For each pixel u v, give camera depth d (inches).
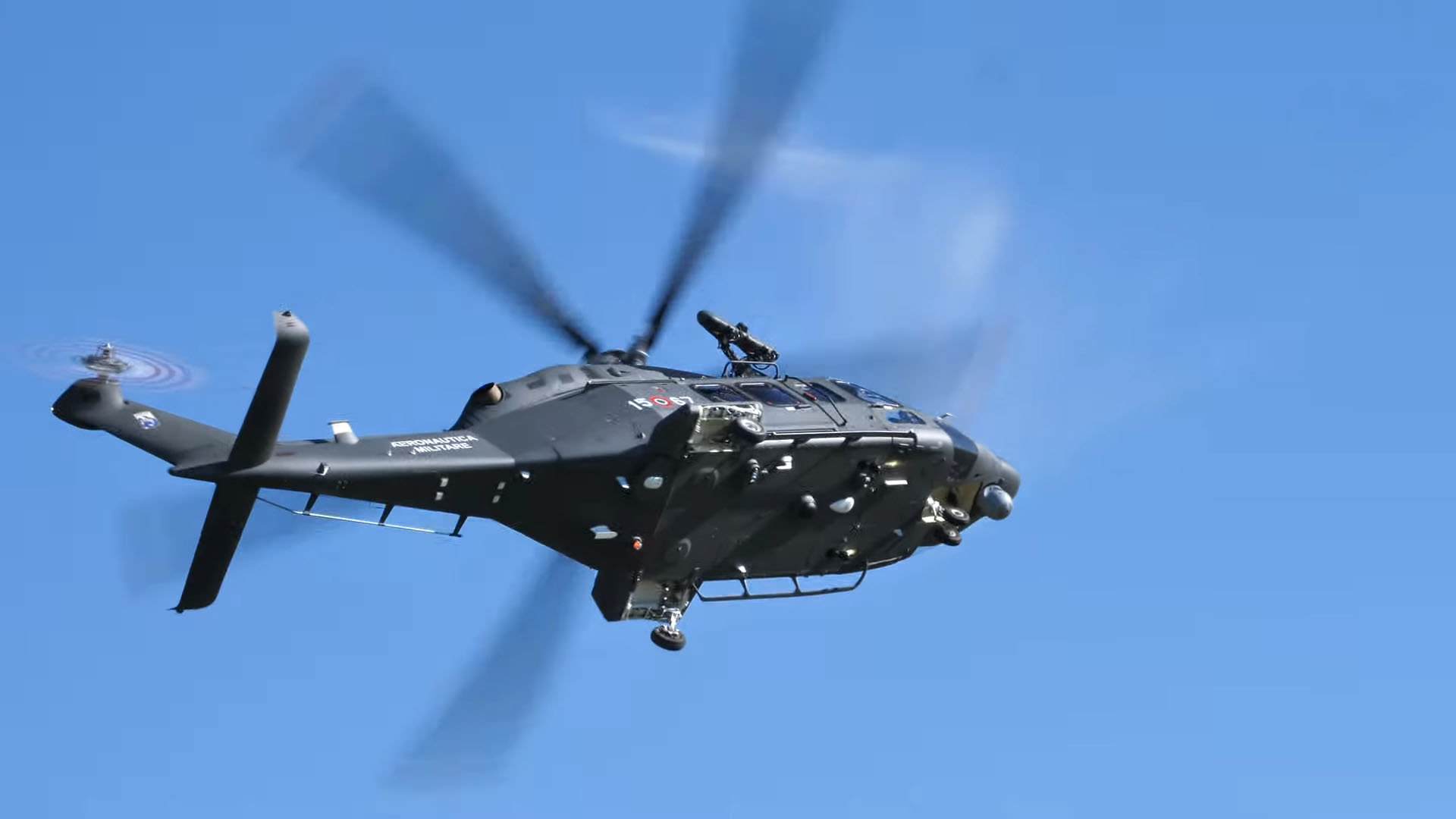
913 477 3622.0
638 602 3533.5
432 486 3176.7
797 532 3567.9
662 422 3223.4
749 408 3250.5
